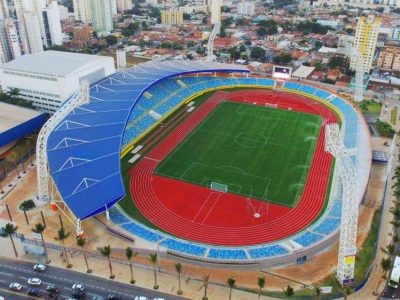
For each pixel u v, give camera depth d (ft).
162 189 393.91
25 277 288.10
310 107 605.31
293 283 283.38
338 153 261.85
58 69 558.15
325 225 335.47
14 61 597.52
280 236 328.90
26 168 435.12
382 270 293.43
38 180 363.35
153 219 350.02
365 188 373.81
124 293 274.36
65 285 281.13
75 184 342.03
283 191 390.83
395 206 363.35
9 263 300.81
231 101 623.36
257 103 617.21
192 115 569.64
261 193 387.55
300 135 510.99
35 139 486.38
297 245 311.27
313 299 267.59
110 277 287.89
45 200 371.35
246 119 558.56
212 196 383.24
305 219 349.82
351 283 277.03
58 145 384.47
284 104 615.16
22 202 372.58
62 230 301.63
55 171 354.13
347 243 264.93
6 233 329.11
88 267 296.71
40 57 620.08
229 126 535.60
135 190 391.65
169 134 510.58
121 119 422.82
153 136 503.61
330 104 610.24
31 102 571.69
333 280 284.20
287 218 351.46
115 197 331.57
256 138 501.97
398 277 276.82
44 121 502.38
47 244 318.86
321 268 298.15
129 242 320.50
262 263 296.30
